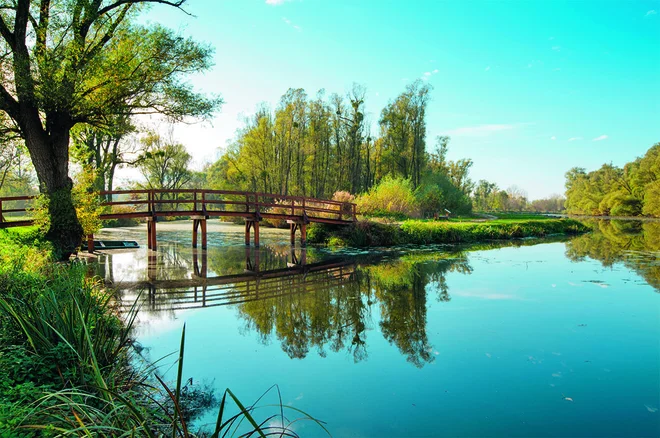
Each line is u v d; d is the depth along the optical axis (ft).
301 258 50.14
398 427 12.58
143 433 9.98
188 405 13.79
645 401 14.17
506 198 283.59
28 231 40.09
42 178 38.65
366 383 15.74
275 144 119.55
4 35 34.71
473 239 70.74
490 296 30.30
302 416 13.25
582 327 22.50
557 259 49.08
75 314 14.70
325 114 122.31
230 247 59.31
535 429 12.46
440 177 129.18
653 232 91.91
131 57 39.99
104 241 58.59
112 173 88.38
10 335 14.46
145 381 15.39
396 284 35.09
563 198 337.11
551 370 16.88
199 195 144.46
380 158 140.67
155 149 112.37
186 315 25.39
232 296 30.71
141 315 25.23
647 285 33.65
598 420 12.96
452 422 12.89
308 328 22.90
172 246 59.52
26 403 10.41
